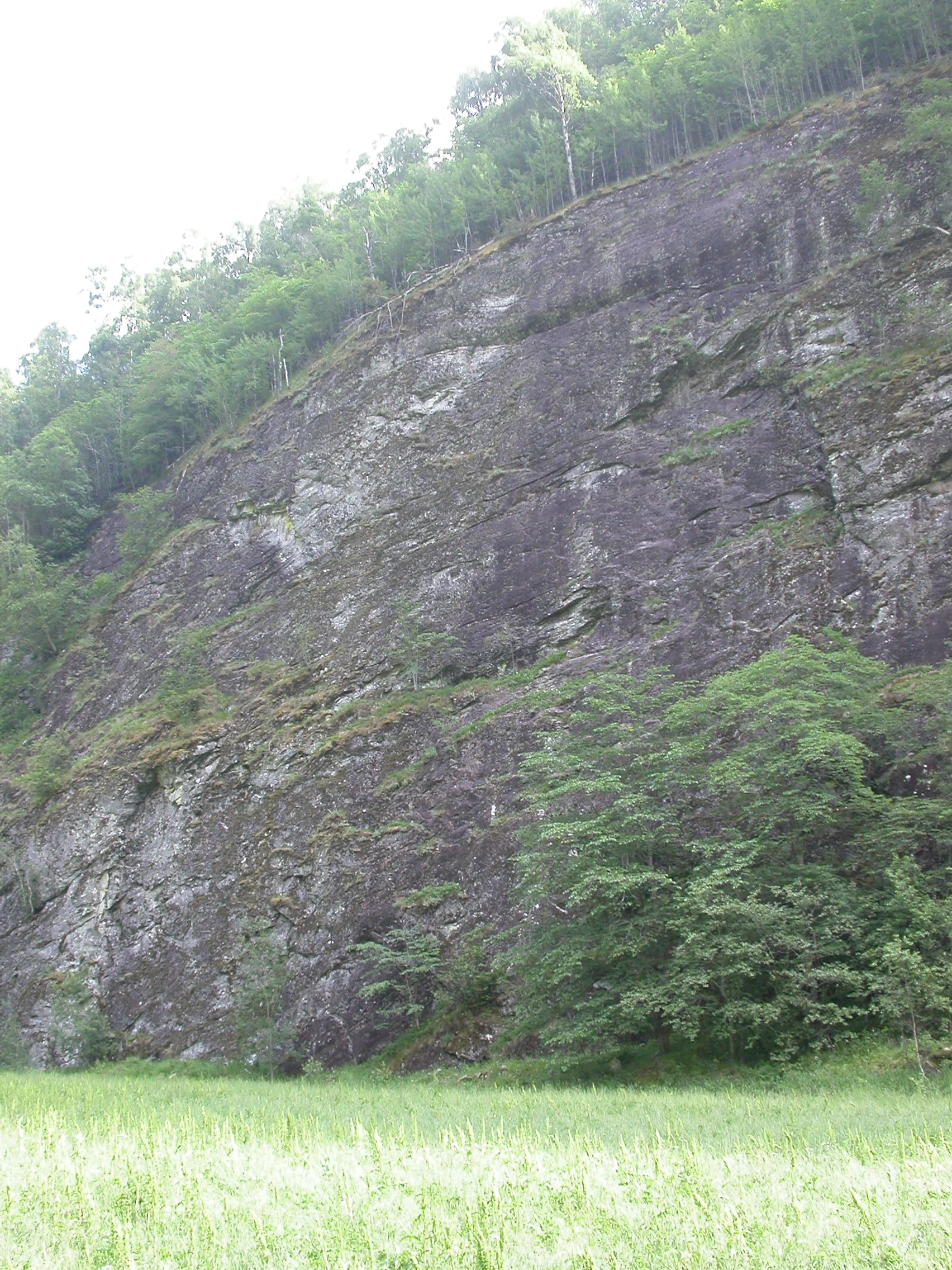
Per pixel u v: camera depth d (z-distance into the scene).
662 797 22.12
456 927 27.72
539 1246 6.82
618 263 43.03
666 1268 6.62
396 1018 27.20
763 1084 17.55
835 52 45.16
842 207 37.72
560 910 22.48
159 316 84.31
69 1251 6.88
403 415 45.44
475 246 55.16
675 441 36.16
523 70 60.06
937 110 37.66
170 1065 30.89
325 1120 13.66
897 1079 16.25
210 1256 6.80
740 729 23.53
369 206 68.12
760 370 35.72
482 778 30.53
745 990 19.58
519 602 35.66
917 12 42.84
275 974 30.06
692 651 29.69
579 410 39.50
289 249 78.25
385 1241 6.96
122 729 43.56
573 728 29.58
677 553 32.78
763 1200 7.67
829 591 28.38
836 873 20.25
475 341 45.41
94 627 52.06
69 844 40.25
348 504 45.00
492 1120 13.41
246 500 49.47
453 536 39.47
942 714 21.89
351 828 32.19
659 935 20.48
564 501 37.19
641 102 52.16
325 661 39.56
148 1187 7.91
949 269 33.34
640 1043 21.28
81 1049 33.69
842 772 20.78
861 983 17.94
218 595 47.50
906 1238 6.95
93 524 62.34
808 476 31.77
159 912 36.25
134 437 65.62
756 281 38.50
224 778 37.56
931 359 31.28
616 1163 8.68
